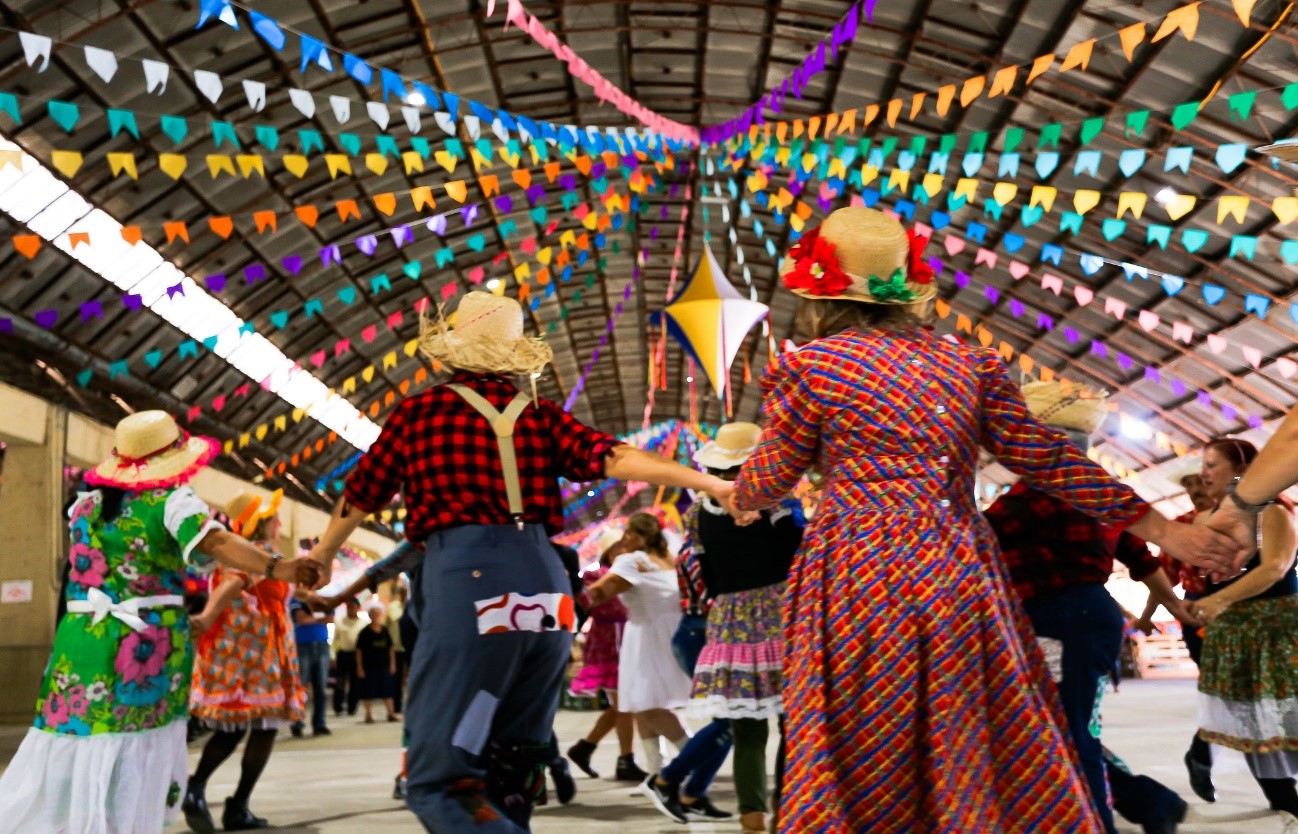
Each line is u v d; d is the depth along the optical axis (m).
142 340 18.09
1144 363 21.03
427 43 14.99
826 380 2.36
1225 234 15.91
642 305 27.91
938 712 2.15
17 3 11.12
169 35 12.70
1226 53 12.39
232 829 4.93
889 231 2.48
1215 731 4.44
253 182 16.22
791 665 2.27
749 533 4.23
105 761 3.33
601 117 18.42
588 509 39.16
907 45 14.85
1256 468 2.32
